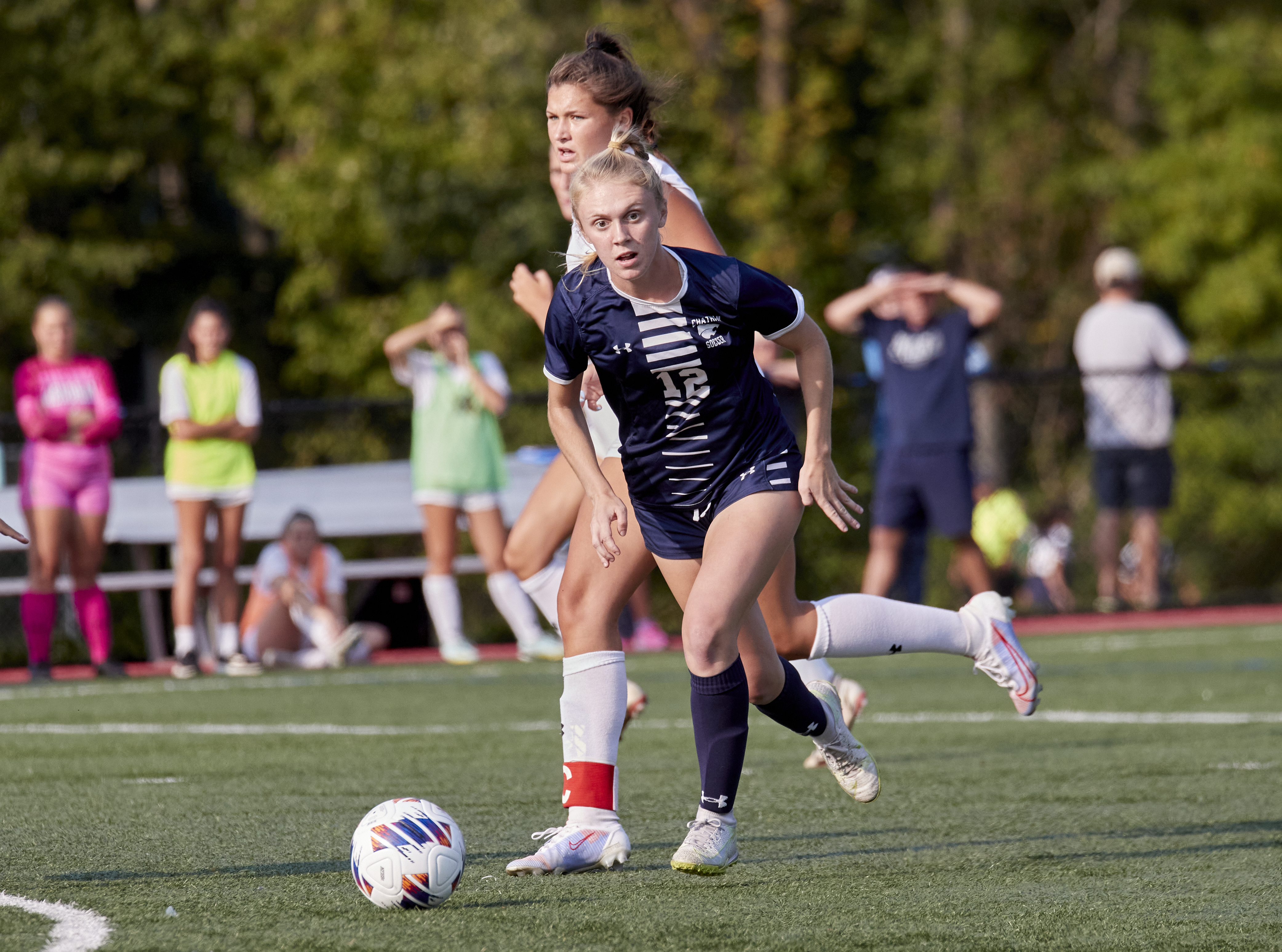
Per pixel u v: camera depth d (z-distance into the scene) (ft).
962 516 117.29
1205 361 279.28
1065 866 41.91
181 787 57.77
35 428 113.50
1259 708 82.64
